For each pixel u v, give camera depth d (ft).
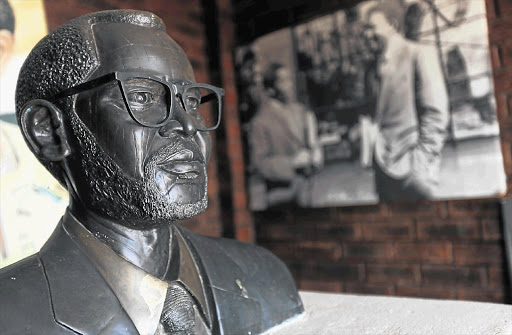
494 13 5.79
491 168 5.69
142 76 2.43
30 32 5.49
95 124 2.44
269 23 7.66
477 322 2.97
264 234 7.97
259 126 7.68
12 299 2.20
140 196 2.45
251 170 7.81
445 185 6.01
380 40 6.39
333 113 6.89
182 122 2.54
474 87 5.73
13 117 5.30
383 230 6.77
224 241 3.38
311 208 7.46
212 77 7.98
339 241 7.19
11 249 5.18
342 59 6.76
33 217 5.40
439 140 6.03
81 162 2.52
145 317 2.45
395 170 6.39
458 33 5.80
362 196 6.70
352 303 3.66
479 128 5.74
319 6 7.11
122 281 2.48
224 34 7.91
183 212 2.53
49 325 2.19
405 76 6.22
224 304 2.87
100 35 2.52
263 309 3.08
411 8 6.12
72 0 5.98
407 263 6.57
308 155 7.16
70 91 2.45
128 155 2.42
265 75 7.56
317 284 7.41
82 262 2.48
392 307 3.46
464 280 6.12
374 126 6.53
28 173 5.40
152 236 2.68
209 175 7.85
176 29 7.57
